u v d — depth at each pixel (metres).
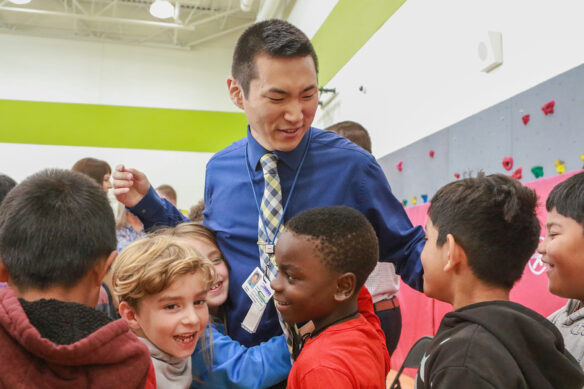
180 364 1.16
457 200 0.97
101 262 0.84
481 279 0.95
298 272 1.00
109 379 0.70
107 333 0.71
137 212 1.45
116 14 7.65
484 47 2.53
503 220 0.93
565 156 2.03
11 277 0.80
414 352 1.51
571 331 1.17
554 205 1.18
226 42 7.98
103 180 2.81
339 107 4.84
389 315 1.96
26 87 7.25
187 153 7.63
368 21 4.14
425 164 3.15
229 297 1.36
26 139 7.15
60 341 0.69
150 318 1.11
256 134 1.34
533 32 2.24
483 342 0.80
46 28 7.52
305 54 1.15
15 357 0.67
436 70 3.06
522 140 2.28
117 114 7.48
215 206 1.43
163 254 1.14
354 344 0.97
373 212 1.33
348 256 1.01
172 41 7.91
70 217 0.80
